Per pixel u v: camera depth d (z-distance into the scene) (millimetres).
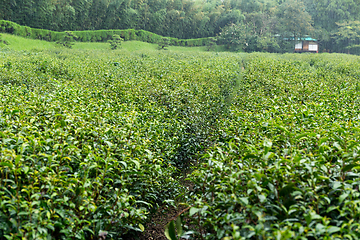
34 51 30078
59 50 32594
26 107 5176
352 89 9672
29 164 3209
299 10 69812
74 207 2891
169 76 12281
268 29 74312
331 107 6680
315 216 2205
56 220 2867
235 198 2592
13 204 2689
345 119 5574
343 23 73875
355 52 74312
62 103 5840
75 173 3258
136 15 66250
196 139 6871
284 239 1985
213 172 3299
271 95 9516
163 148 5129
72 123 4539
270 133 4453
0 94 6734
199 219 3105
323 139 3291
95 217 3133
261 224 2193
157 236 4133
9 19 47344
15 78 10664
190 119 7320
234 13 77812
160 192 4668
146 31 65562
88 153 3562
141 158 4008
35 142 3240
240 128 4906
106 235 3172
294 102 7574
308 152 3518
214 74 14602
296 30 70438
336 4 77812
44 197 3025
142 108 7461
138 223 3789
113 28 64375
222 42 74000
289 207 2547
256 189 2662
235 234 2152
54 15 52281
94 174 3707
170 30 74375
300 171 3025
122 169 3631
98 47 53375
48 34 49625
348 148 3248
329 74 14445
